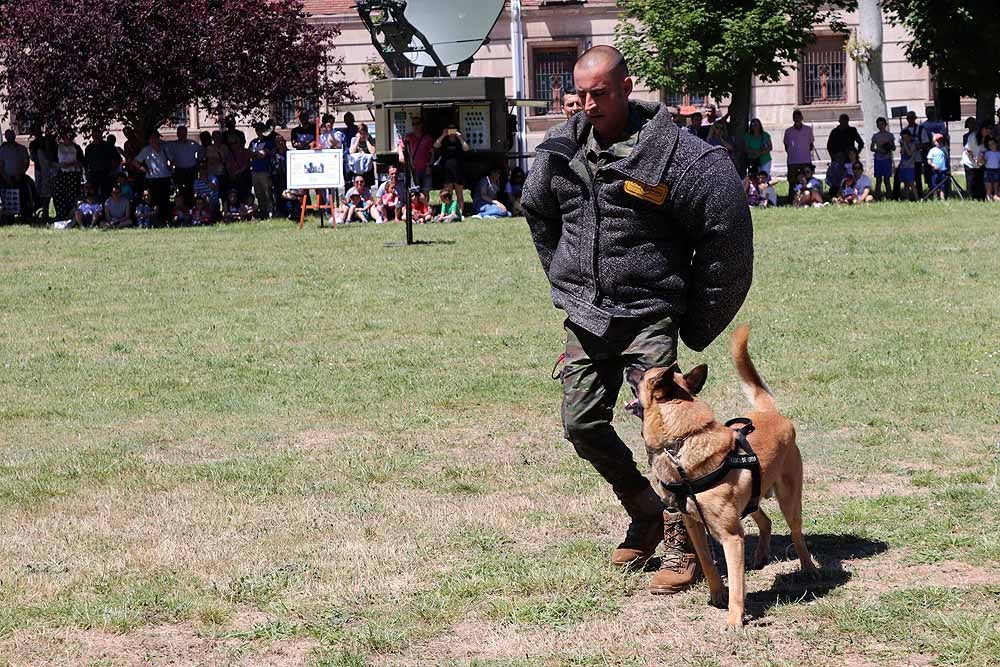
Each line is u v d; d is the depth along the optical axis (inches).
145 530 251.4
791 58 1052.5
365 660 184.1
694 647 184.4
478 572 219.9
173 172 959.6
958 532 231.8
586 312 210.8
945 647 178.5
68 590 215.6
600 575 217.5
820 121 1446.9
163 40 962.7
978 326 453.1
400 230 840.3
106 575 223.1
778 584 211.6
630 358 209.5
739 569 191.9
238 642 192.7
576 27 1455.5
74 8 947.3
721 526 192.7
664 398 194.5
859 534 235.9
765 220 841.5
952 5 1023.6
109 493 279.0
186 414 360.2
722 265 206.2
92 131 1005.8
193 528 252.1
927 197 979.9
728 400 358.6
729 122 1059.9
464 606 204.5
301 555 233.1
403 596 210.2
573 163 209.3
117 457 311.9
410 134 971.3
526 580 214.4
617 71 203.2
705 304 210.5
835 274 590.2
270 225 898.7
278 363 431.2
